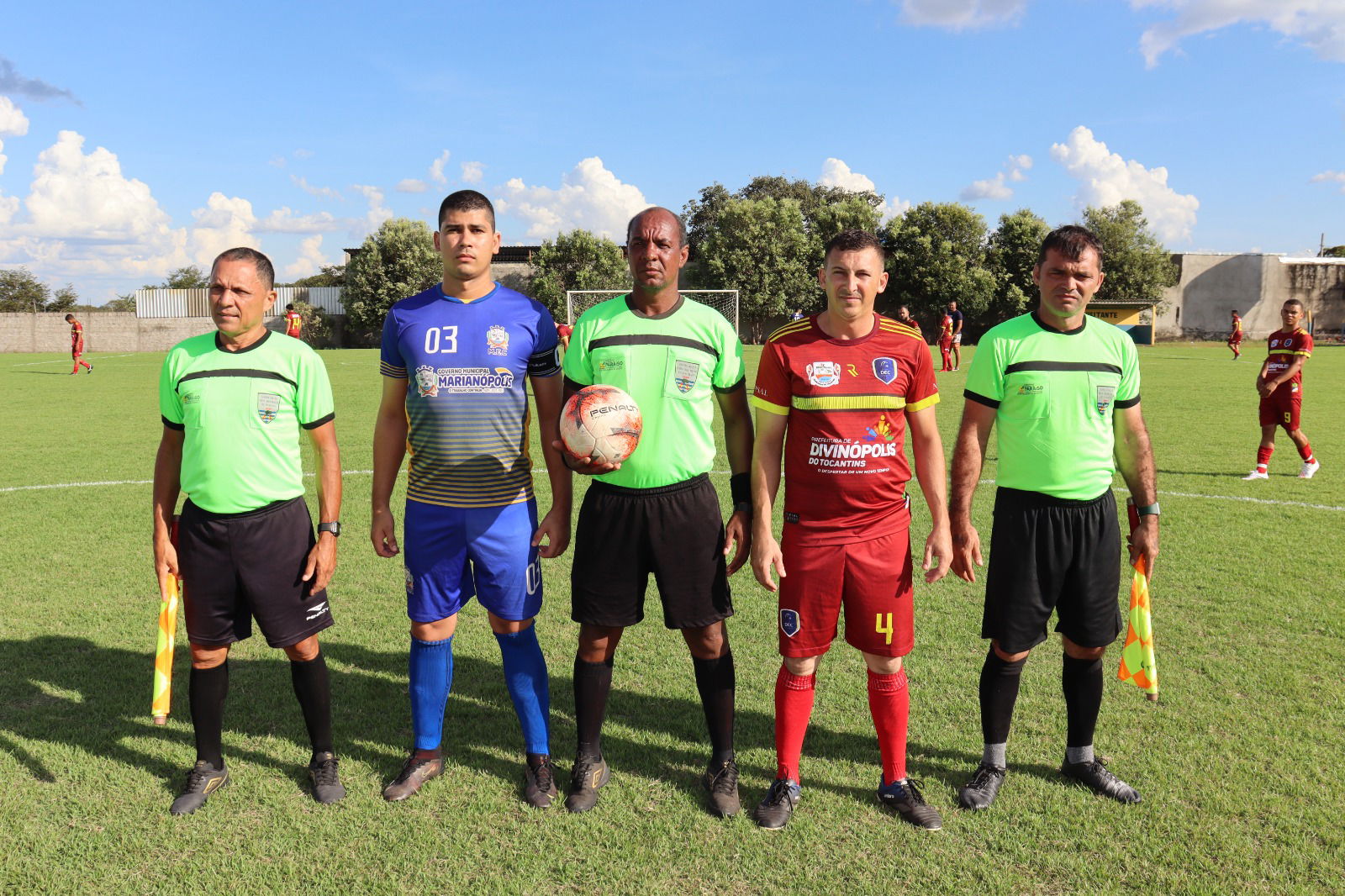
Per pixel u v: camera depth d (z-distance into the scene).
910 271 46.34
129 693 3.95
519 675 3.19
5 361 30.58
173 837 2.84
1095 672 3.12
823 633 3.02
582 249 46.09
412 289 43.34
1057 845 2.78
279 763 3.35
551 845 2.80
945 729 3.62
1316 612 4.85
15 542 6.50
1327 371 23.17
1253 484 8.49
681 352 3.00
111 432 12.32
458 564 3.17
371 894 2.54
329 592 5.44
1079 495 3.00
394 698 3.95
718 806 2.99
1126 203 45.25
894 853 2.76
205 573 3.03
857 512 2.96
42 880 2.60
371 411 14.53
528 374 3.20
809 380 2.90
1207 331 45.59
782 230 47.16
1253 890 2.54
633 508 3.01
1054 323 3.04
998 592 3.09
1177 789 3.08
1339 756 3.29
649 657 4.43
